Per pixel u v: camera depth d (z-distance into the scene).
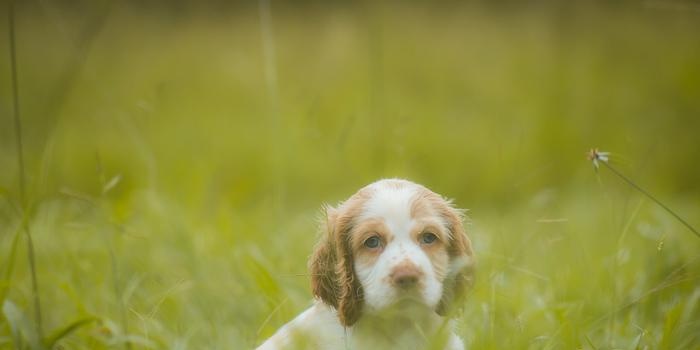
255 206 10.77
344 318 4.46
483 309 5.34
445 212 4.57
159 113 12.08
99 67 14.48
